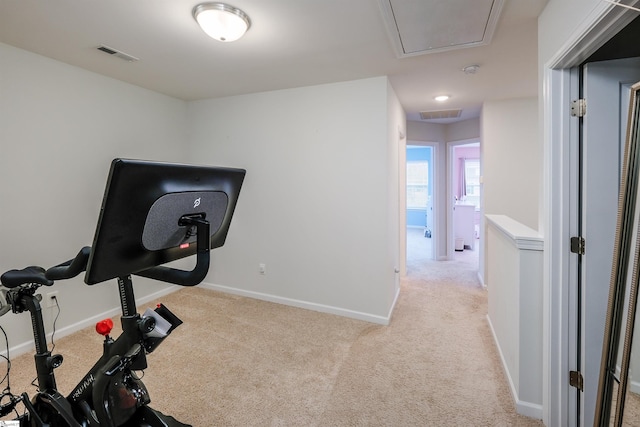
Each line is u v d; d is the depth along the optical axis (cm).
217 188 103
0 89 225
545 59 173
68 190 268
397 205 352
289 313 315
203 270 98
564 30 149
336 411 180
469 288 389
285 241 335
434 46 223
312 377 211
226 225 117
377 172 290
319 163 313
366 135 292
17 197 237
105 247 79
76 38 215
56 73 256
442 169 525
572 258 158
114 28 201
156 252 94
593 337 155
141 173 77
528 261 175
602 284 154
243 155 351
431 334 269
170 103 358
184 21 192
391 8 174
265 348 247
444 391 196
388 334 270
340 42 219
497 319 243
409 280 422
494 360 228
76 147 272
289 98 323
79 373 213
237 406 184
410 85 313
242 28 188
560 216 159
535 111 364
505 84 312
